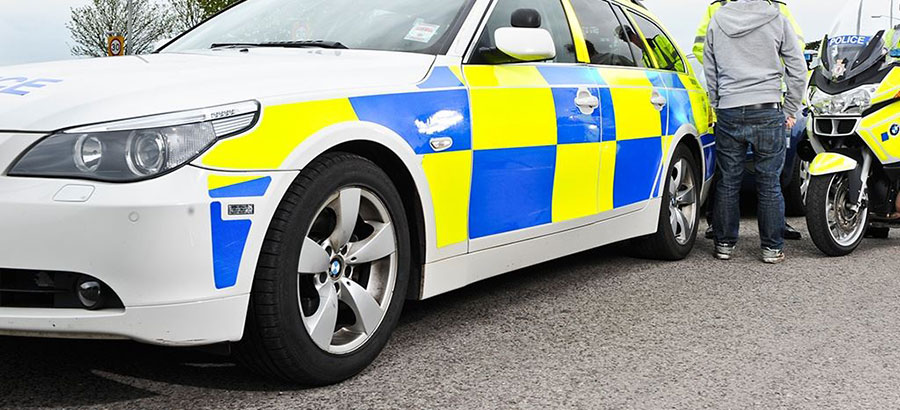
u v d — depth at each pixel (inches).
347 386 109.7
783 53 195.5
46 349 120.4
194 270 92.4
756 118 191.9
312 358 105.0
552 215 149.8
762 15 192.9
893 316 147.6
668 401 105.7
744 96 192.9
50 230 88.4
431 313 146.6
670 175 191.3
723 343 130.6
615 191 169.8
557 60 157.2
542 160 145.2
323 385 109.2
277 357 102.2
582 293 162.9
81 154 90.4
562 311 149.0
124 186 89.5
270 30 147.5
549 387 110.2
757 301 158.1
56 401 101.7
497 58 139.0
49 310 92.0
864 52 204.1
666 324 141.3
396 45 133.3
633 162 175.5
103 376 110.4
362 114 111.3
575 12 168.7
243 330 97.2
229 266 94.8
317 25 144.1
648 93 182.7
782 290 167.5
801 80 195.2
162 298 91.4
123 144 90.7
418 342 129.3
